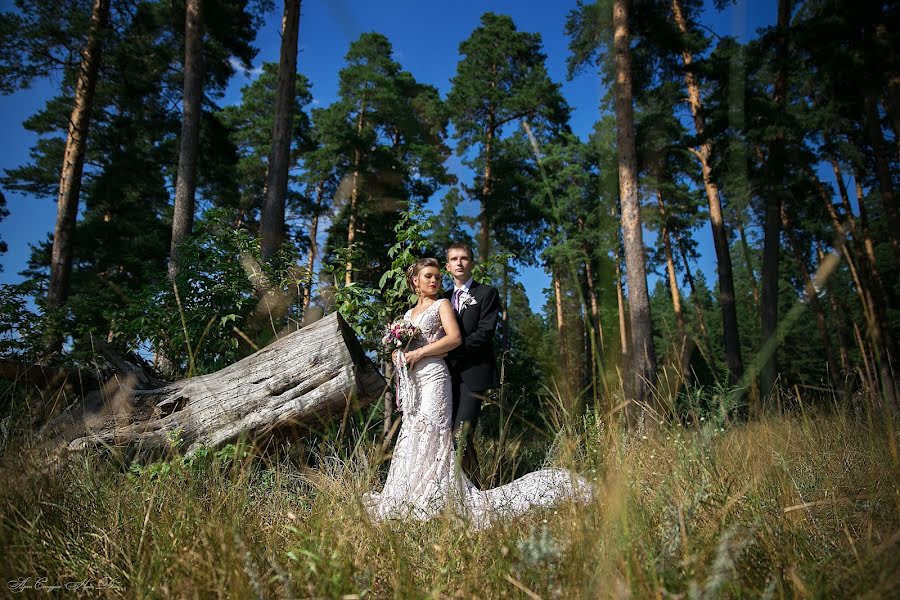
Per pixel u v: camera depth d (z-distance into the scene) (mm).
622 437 1455
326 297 5066
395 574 1653
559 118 21938
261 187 25859
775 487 2168
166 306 5828
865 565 1503
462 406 3889
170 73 15164
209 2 12703
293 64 10117
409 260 5309
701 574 1411
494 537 1879
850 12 9953
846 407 2920
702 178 19094
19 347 5785
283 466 2992
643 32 13680
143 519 2166
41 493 2418
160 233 20938
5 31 12109
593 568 1411
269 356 4203
